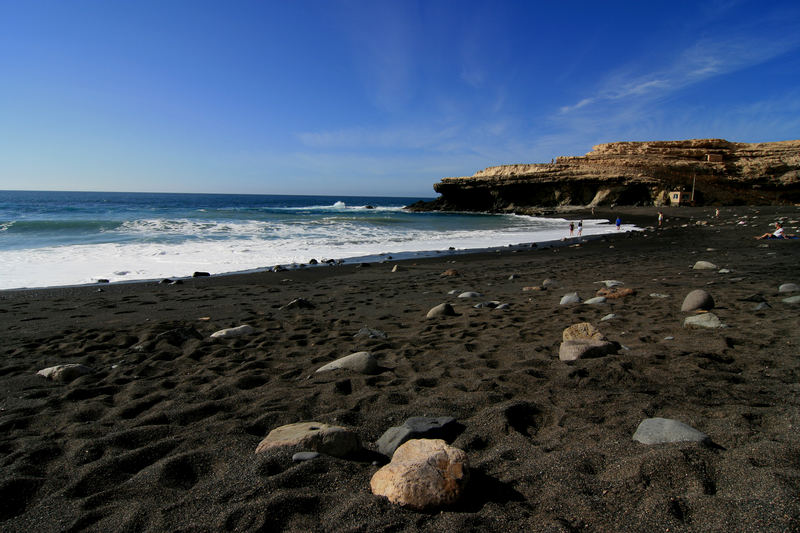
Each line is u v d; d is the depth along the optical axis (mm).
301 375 3770
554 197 60094
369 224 30062
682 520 1552
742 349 3709
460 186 66312
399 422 2697
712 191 54969
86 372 3934
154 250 14695
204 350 4570
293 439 2283
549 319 5504
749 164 60250
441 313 6059
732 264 10211
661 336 4344
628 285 8039
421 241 20812
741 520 1478
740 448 2012
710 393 2846
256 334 5270
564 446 2256
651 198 53125
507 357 3998
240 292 8672
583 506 1691
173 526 1700
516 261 13945
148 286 9422
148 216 31438
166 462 2186
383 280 10219
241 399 3152
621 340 4312
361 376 3584
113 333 5395
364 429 2596
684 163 62062
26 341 5113
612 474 1896
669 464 1857
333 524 1660
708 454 1917
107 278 10438
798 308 5086
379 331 5133
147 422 2795
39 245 15062
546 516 1659
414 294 8203
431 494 1731
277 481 1953
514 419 2625
